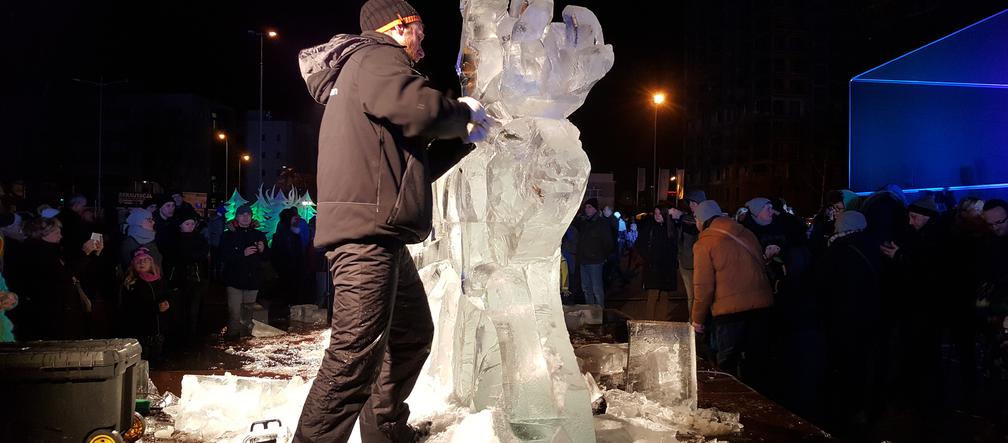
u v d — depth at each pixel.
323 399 2.32
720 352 5.01
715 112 68.25
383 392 2.68
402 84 2.25
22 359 2.70
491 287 2.69
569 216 2.65
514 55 2.63
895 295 5.56
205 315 9.22
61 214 7.49
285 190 19.45
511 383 2.63
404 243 2.45
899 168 15.42
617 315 9.18
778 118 61.34
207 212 19.20
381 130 2.33
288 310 9.59
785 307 5.36
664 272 9.50
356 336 2.32
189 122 60.78
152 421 3.46
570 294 10.66
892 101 15.87
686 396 3.68
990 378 4.95
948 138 13.04
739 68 64.56
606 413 3.41
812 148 61.38
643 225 9.67
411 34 2.58
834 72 61.66
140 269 6.09
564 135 2.63
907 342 5.51
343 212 2.33
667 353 3.72
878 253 5.20
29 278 5.19
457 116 2.34
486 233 2.80
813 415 4.98
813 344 5.20
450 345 3.50
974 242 5.08
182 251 7.29
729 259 4.98
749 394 4.19
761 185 61.66
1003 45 11.41
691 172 72.75
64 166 52.31
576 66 2.62
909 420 4.87
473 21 2.96
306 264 11.04
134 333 6.04
